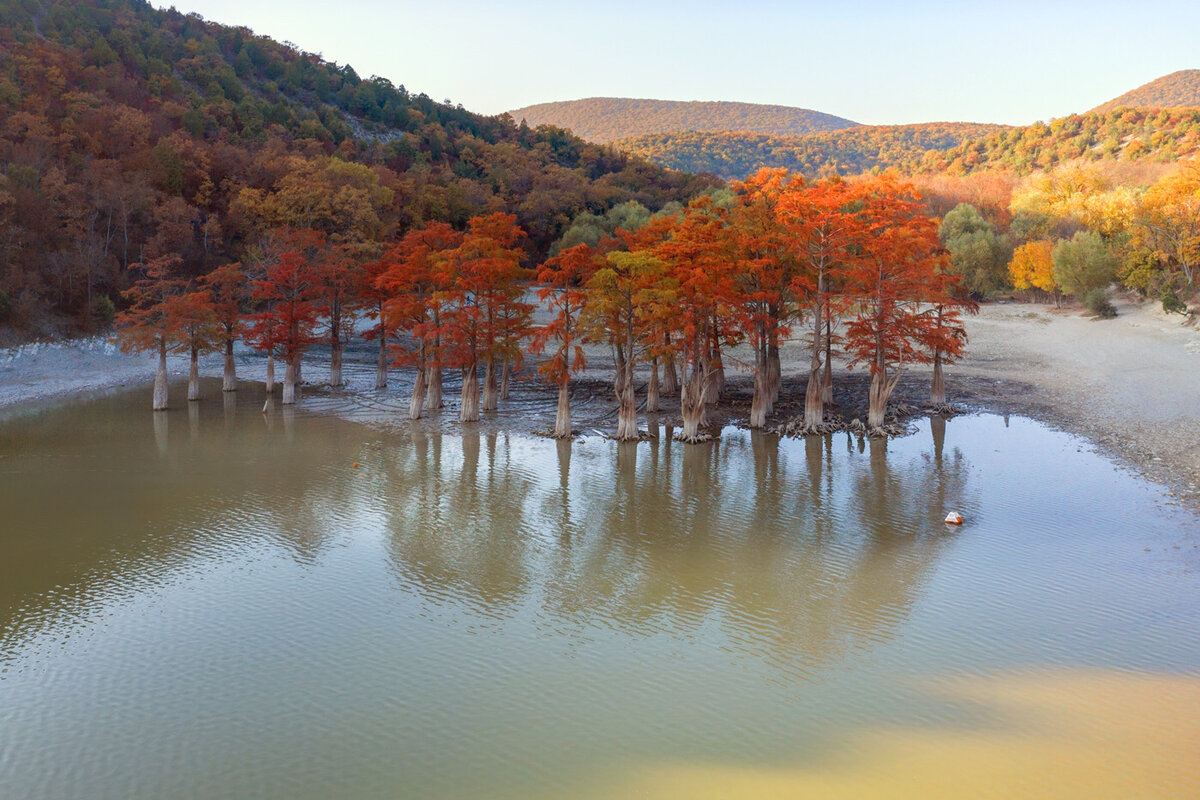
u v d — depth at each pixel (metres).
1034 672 25.98
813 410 61.75
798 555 36.91
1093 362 83.50
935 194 174.50
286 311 76.25
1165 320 97.62
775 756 22.06
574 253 60.47
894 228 61.28
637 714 24.28
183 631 29.80
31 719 24.22
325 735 23.36
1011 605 30.92
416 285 70.56
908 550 37.09
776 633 29.36
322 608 31.81
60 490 47.34
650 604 32.06
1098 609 30.30
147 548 38.00
